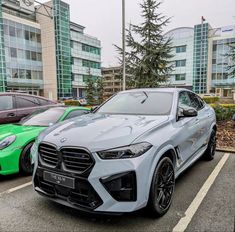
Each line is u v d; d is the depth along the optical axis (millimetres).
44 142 2775
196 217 2764
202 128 4332
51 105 7289
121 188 2373
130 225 2605
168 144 2885
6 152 3959
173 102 3633
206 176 4129
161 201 2777
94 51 52500
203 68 46719
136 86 14250
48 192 2793
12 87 37250
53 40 41781
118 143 2453
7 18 35688
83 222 2678
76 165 2488
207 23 45844
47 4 41875
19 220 2738
